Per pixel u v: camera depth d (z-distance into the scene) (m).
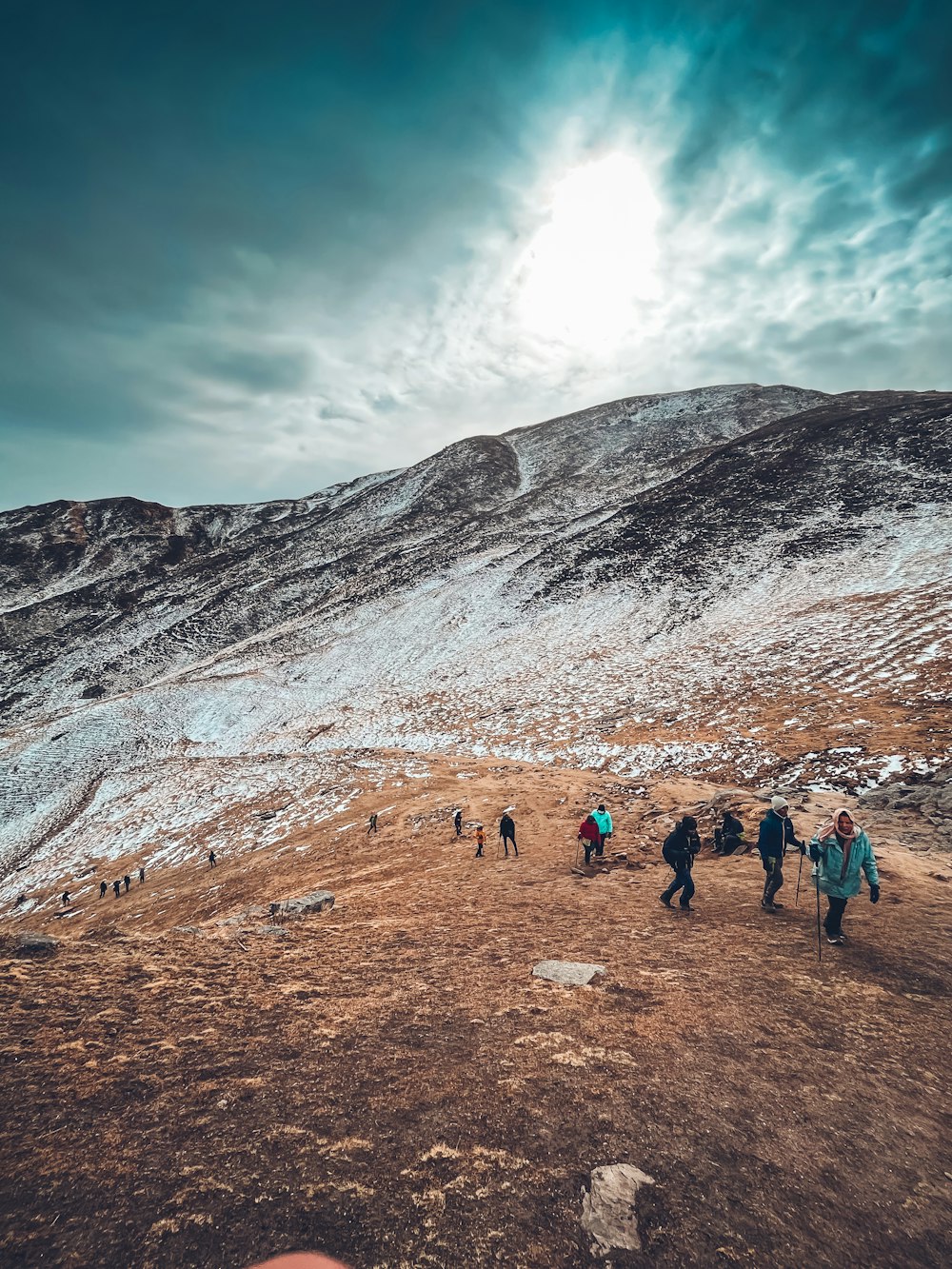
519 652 52.22
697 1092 4.60
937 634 29.59
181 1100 4.55
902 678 26.31
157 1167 3.84
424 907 11.59
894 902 9.14
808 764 21.05
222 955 7.93
